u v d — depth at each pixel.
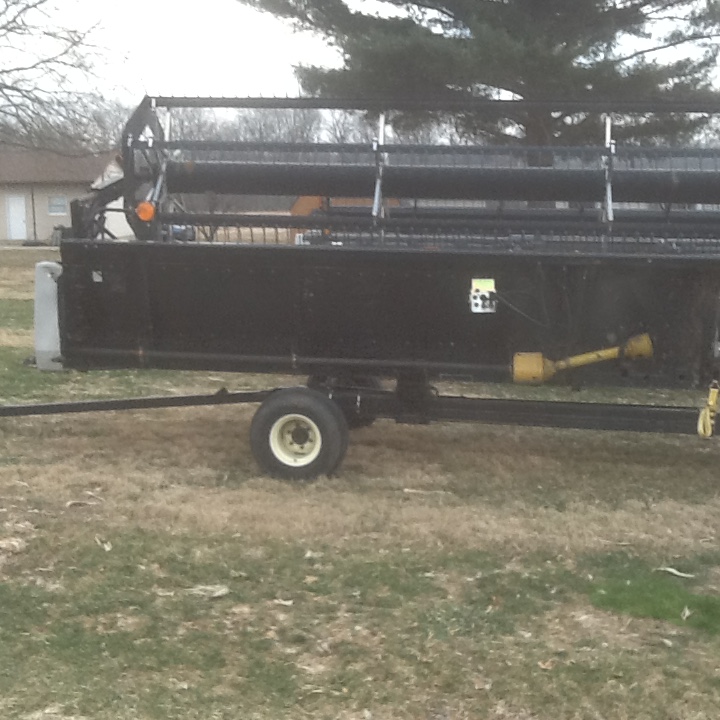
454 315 6.31
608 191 6.92
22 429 7.93
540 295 6.19
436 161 7.32
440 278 6.25
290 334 6.54
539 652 4.09
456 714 3.63
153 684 3.81
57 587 4.71
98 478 6.51
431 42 12.30
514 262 6.11
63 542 5.27
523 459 7.23
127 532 5.45
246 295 6.48
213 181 7.25
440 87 12.81
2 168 42.81
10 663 3.96
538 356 6.25
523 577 4.88
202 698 3.71
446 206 8.16
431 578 4.86
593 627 4.34
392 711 3.64
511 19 13.19
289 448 6.57
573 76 12.28
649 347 6.15
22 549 5.16
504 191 7.18
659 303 6.13
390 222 7.38
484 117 13.09
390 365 6.46
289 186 7.27
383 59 12.49
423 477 6.69
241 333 6.59
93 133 22.00
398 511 5.86
